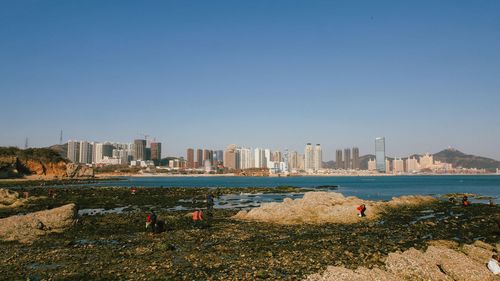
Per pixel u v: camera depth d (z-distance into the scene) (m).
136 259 24.64
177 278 20.44
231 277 20.56
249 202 76.75
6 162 172.25
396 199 66.12
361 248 27.38
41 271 21.97
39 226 35.06
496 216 49.88
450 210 57.31
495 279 20.11
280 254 25.78
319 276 19.89
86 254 26.25
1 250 27.77
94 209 60.09
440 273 20.42
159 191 101.75
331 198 53.47
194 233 35.16
